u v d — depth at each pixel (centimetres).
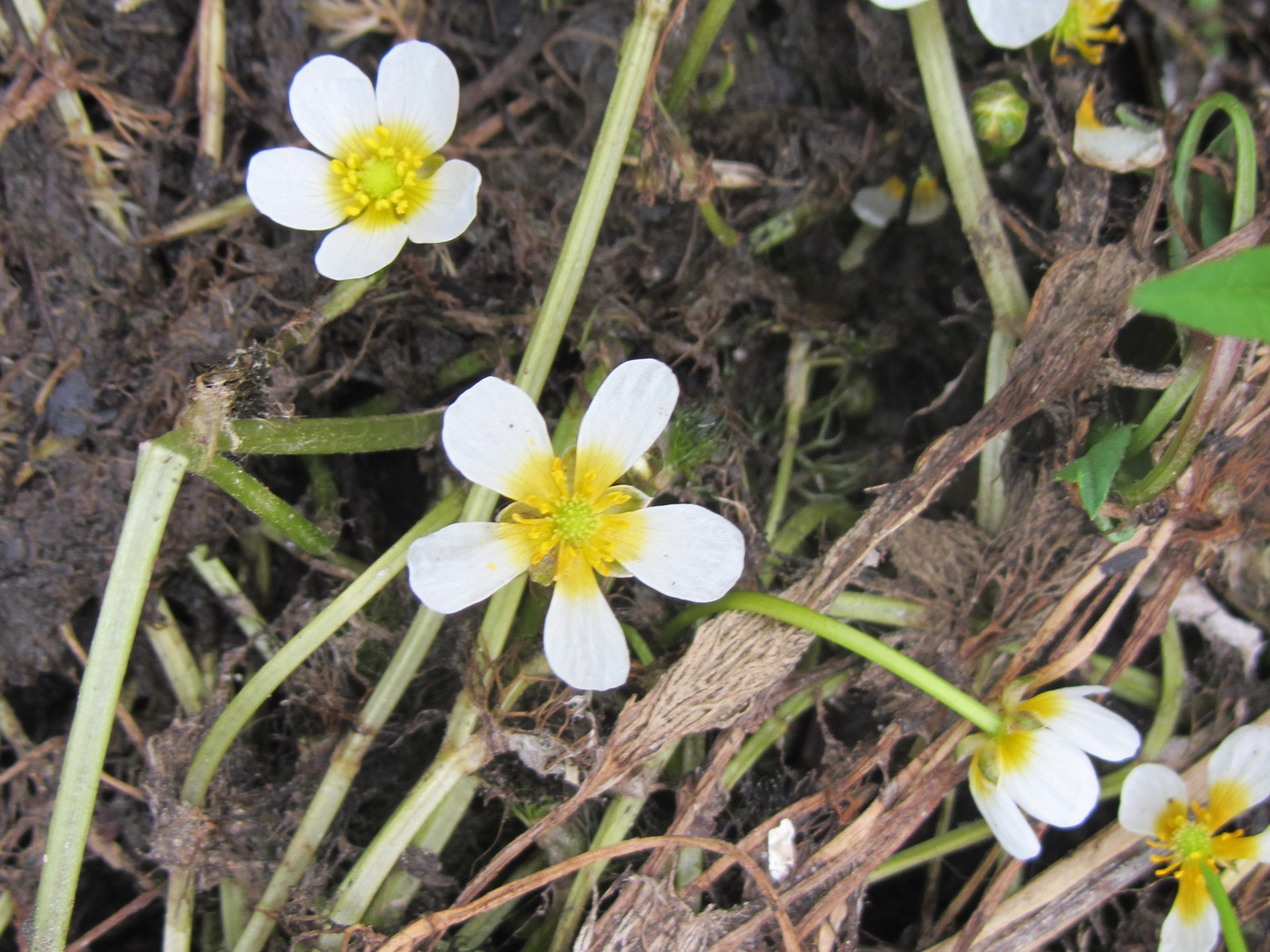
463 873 9
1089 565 9
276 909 8
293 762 9
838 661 9
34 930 8
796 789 9
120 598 8
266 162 9
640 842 8
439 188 9
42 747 9
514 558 8
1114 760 8
